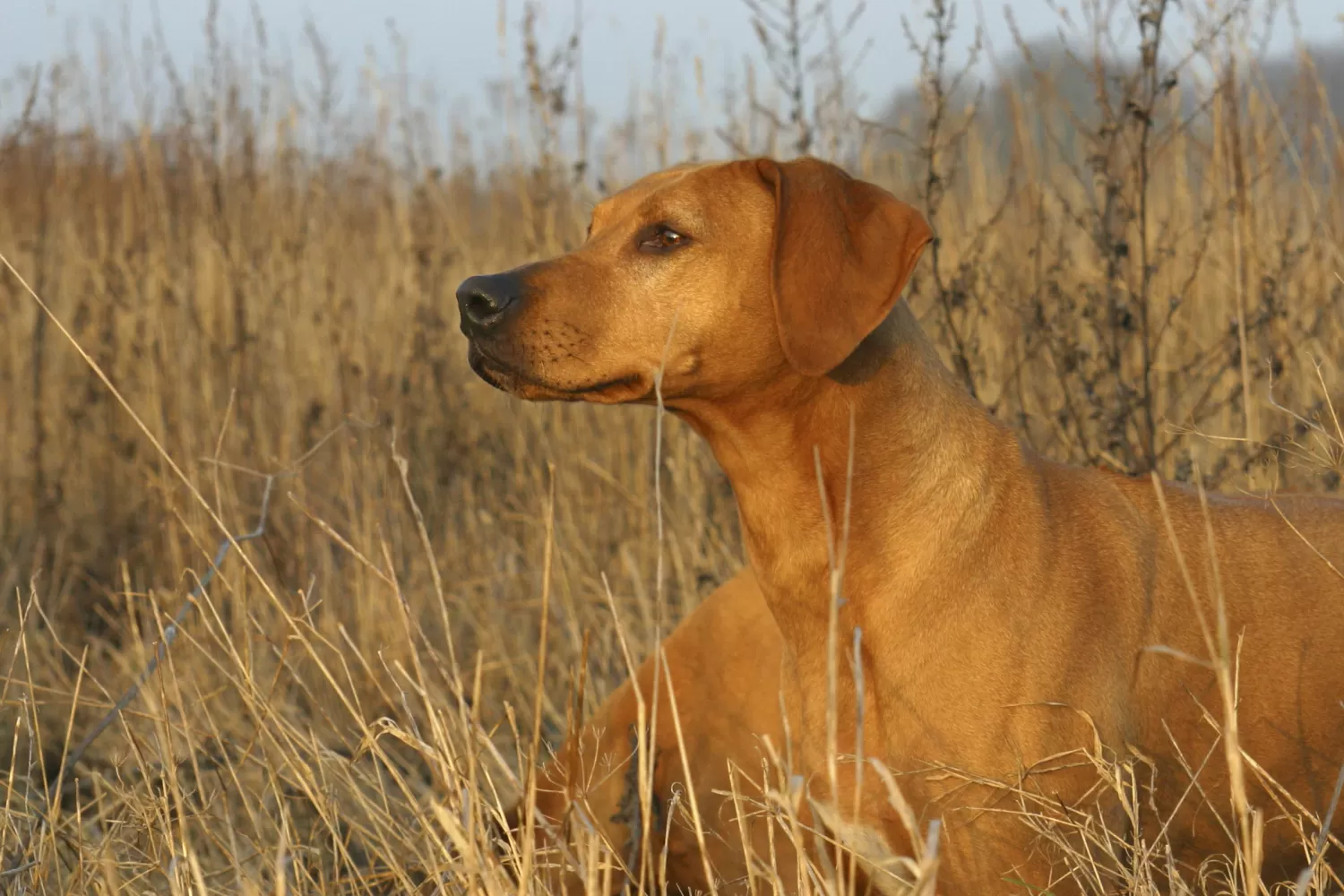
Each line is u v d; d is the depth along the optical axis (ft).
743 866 14.01
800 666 12.76
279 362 25.48
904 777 11.78
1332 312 20.13
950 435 12.31
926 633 11.85
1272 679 12.69
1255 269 20.22
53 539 23.48
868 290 11.86
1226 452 18.12
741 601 14.65
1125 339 19.85
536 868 11.53
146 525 23.38
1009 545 12.01
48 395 26.61
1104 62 19.27
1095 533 12.49
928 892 9.27
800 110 21.12
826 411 12.23
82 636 21.34
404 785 12.01
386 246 29.22
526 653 19.40
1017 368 19.57
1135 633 12.27
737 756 14.23
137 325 25.39
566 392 12.49
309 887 13.17
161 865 12.19
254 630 19.69
